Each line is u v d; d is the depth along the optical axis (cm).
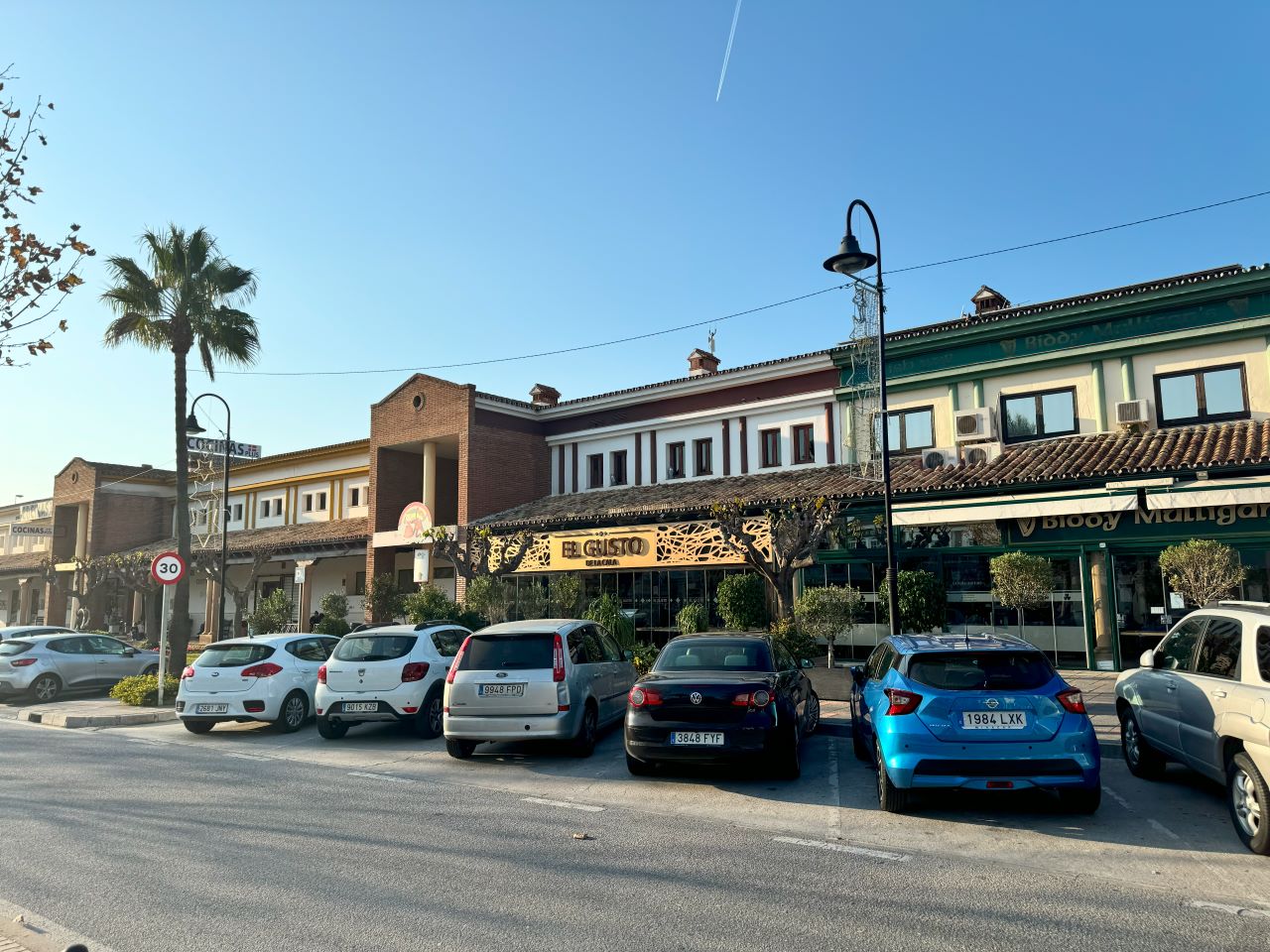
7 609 4984
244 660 1290
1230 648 689
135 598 4094
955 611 1773
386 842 665
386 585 2694
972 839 671
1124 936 470
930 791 834
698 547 2050
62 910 514
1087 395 1802
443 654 1263
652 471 2558
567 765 1004
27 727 1428
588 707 1055
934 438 1992
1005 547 1727
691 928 482
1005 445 1881
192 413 2073
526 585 2197
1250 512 1479
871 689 857
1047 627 1672
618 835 686
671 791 853
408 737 1240
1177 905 518
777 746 857
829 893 541
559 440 2789
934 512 1741
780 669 952
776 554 1636
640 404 2595
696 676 902
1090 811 736
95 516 4116
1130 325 1753
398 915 503
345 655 1218
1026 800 794
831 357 2175
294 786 890
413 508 2708
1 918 493
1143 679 839
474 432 2630
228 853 636
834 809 772
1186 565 1306
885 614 1842
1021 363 1875
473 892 545
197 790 870
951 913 506
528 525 2378
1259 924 486
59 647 1838
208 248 2081
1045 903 522
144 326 1997
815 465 2219
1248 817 626
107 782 916
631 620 1900
